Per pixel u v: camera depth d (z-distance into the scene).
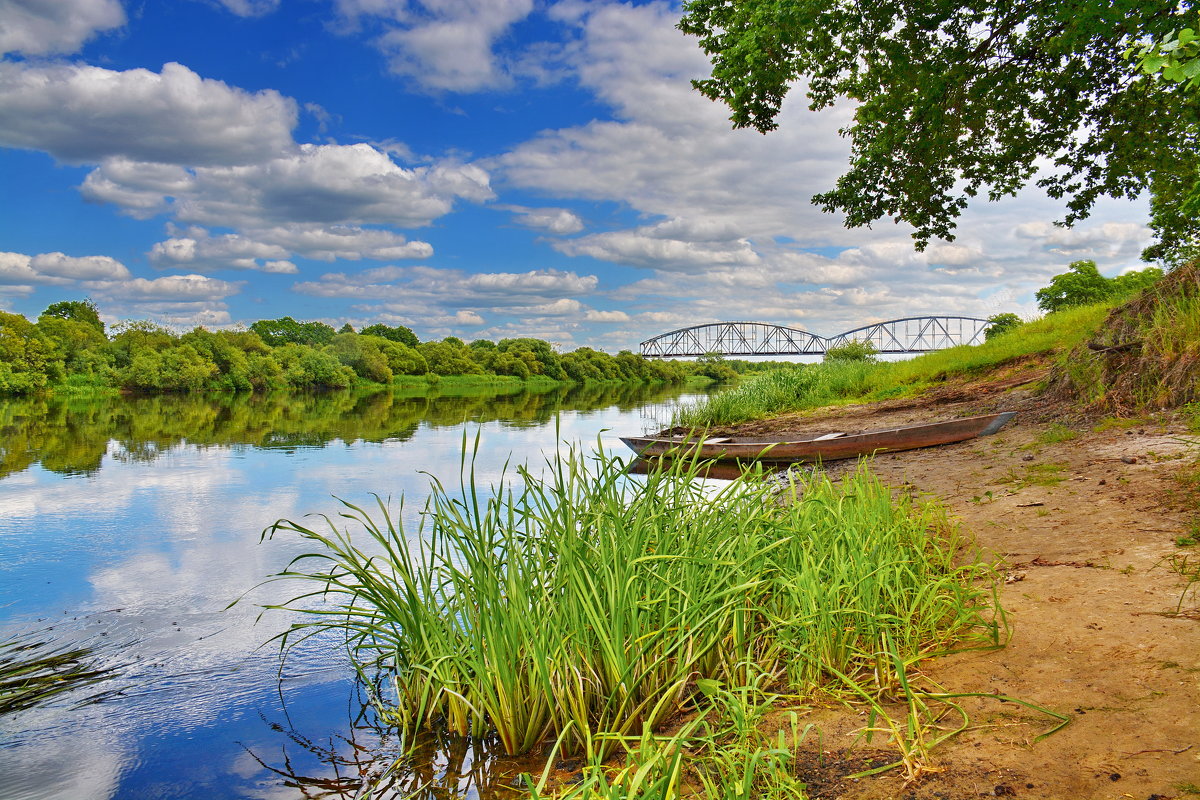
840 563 3.39
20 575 5.89
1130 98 12.66
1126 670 2.60
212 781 2.86
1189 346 7.21
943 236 14.47
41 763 3.01
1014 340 17.36
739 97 13.22
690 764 2.45
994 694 2.52
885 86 13.83
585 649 3.01
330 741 3.17
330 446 16.03
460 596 3.27
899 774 2.18
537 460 13.23
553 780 2.67
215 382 54.09
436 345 92.19
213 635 4.54
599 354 114.44
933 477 7.18
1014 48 12.85
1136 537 4.15
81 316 75.56
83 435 18.47
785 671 3.10
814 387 20.89
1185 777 1.90
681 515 3.75
